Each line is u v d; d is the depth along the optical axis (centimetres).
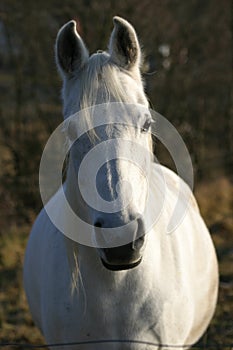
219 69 1370
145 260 360
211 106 1427
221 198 1228
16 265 885
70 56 346
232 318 696
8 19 1166
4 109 1269
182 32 1280
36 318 484
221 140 1456
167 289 377
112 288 356
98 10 1135
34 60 1185
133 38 342
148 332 371
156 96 1266
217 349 607
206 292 468
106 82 324
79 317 368
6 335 680
